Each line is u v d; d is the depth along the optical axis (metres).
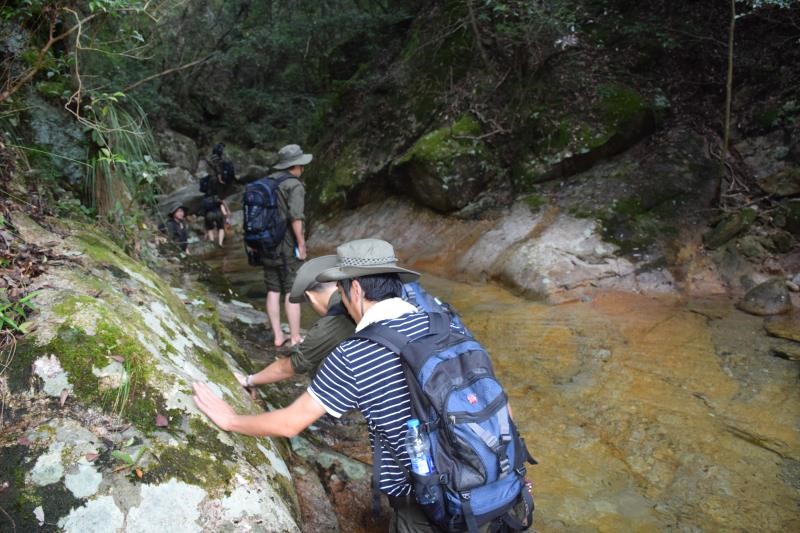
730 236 6.18
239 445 2.27
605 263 6.24
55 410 1.98
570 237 6.54
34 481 1.80
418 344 1.91
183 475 1.95
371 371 1.89
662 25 7.95
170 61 16.39
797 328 4.96
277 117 19.89
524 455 1.96
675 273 6.12
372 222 9.08
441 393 1.82
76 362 2.10
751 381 4.20
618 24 8.30
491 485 1.83
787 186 6.35
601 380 4.34
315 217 10.06
